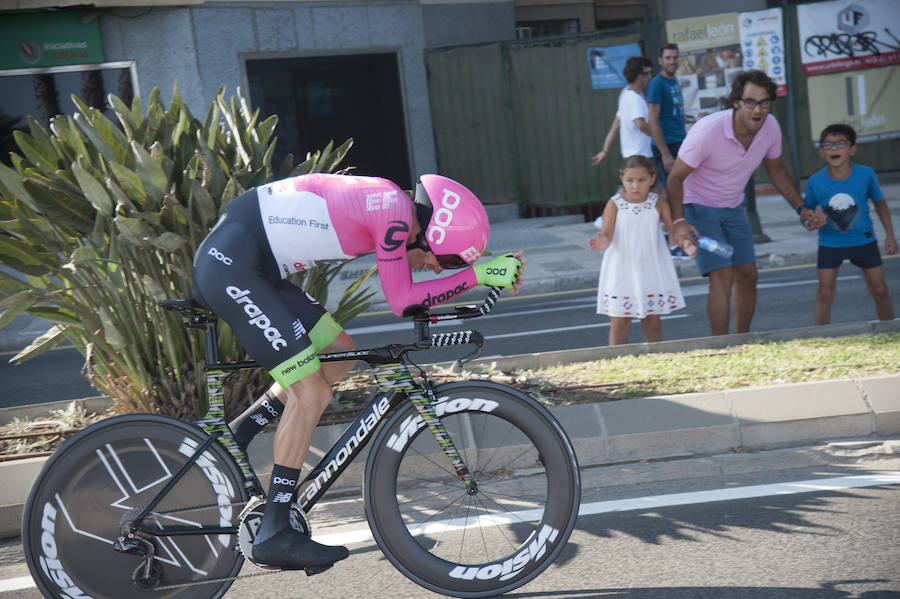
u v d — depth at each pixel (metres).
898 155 14.15
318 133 14.29
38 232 4.10
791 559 2.93
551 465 2.88
